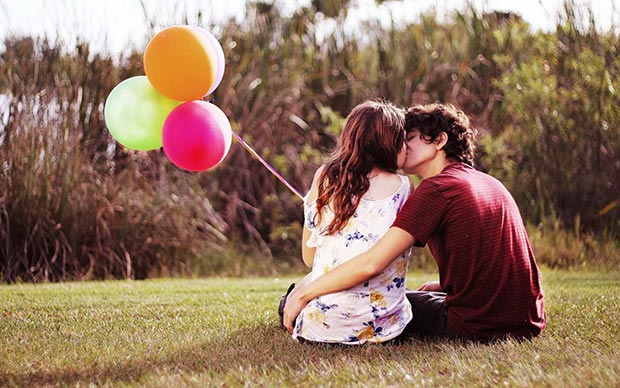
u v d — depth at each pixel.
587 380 2.09
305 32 8.62
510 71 7.98
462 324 2.70
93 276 6.05
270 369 2.33
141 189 6.66
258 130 7.68
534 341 2.63
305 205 2.78
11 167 6.02
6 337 2.93
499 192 2.71
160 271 6.36
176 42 3.01
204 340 2.86
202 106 3.12
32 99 6.17
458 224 2.60
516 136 7.32
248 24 8.11
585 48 6.98
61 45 6.68
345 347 2.64
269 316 3.49
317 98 8.20
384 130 2.65
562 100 6.99
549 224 6.72
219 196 7.38
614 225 6.69
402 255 2.68
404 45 8.51
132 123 3.16
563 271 5.79
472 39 8.26
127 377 2.27
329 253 2.68
